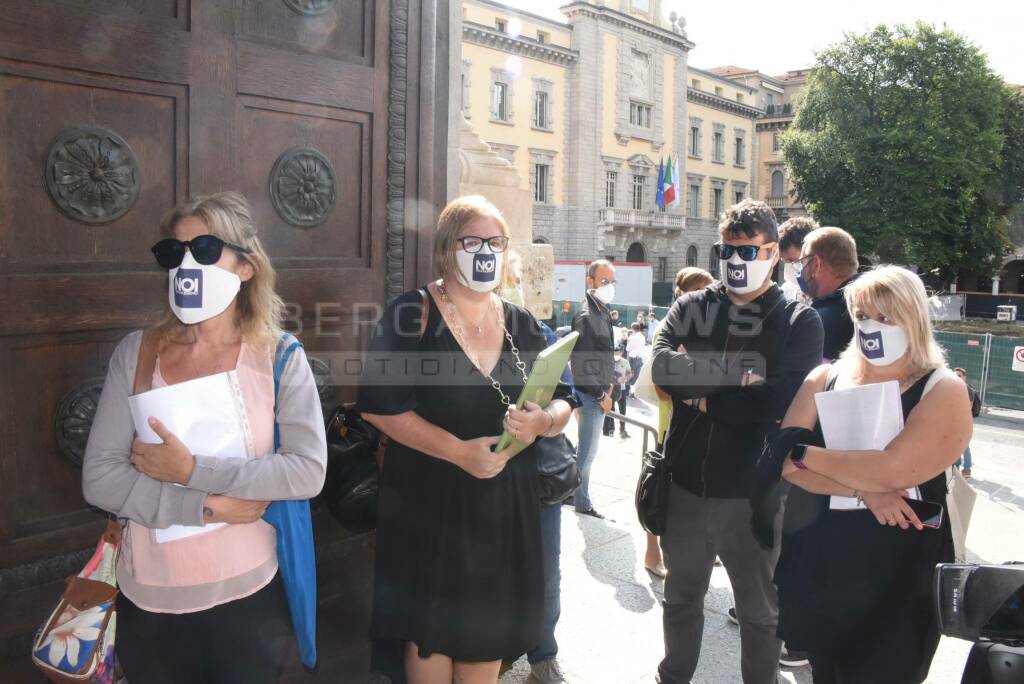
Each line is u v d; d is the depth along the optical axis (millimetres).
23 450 2031
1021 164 37125
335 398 2736
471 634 2059
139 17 2150
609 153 42844
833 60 35844
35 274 1997
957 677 3145
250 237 1822
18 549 2029
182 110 2258
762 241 2631
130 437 1724
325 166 2639
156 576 1699
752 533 2439
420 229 2951
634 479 7227
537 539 2213
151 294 2207
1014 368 15484
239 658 1760
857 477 2043
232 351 1820
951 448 2023
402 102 2846
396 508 2117
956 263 37594
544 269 4836
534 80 39188
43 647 1759
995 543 5676
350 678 2789
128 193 2152
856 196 35938
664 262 48688
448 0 3053
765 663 2664
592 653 3203
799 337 2605
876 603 2072
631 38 43312
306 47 2572
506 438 1978
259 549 1798
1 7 1905
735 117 55125
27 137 1976
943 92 34094
